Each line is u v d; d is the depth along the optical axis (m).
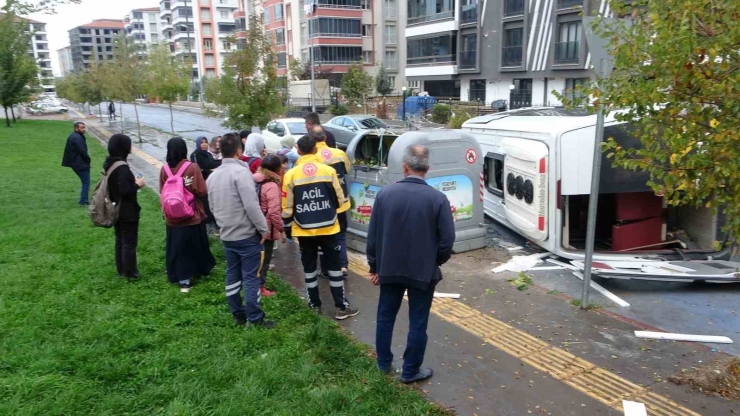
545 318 5.37
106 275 6.41
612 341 4.83
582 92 4.24
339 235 6.57
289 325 5.15
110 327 4.87
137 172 15.73
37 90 31.16
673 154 3.65
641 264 6.50
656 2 3.66
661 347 4.71
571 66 33.62
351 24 60.44
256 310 5.04
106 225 6.09
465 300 5.88
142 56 34.19
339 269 5.45
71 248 7.56
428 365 4.45
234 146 4.98
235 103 13.58
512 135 8.23
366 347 4.79
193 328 4.98
